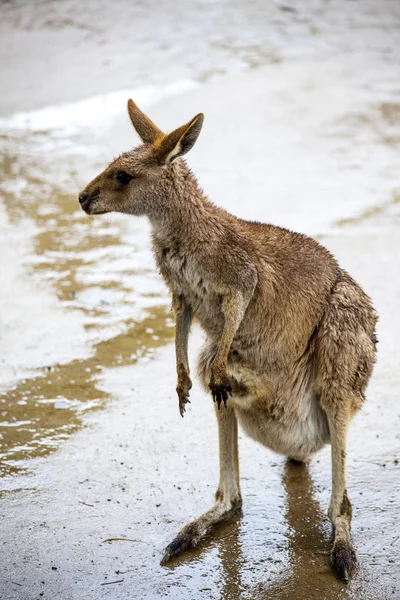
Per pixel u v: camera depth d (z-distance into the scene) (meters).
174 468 14.59
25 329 19.00
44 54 36.94
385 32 39.59
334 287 13.41
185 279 13.15
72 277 21.45
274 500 13.87
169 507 13.58
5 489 13.89
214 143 29.19
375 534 12.84
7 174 27.20
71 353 18.16
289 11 41.62
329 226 23.77
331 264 13.71
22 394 16.66
